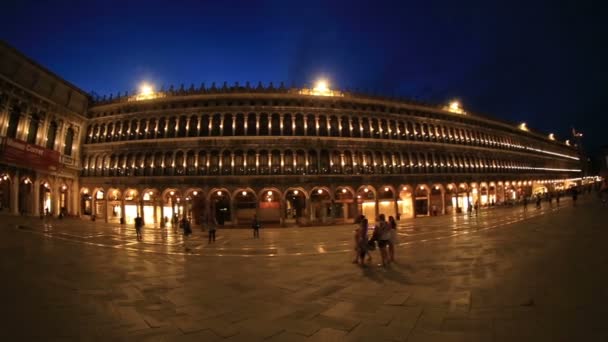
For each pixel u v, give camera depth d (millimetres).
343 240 25391
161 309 8422
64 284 10930
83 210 50156
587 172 120562
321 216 46688
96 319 7656
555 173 93688
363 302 8664
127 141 48594
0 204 37812
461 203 58156
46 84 44688
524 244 16625
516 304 7738
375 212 49094
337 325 7113
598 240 15586
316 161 47562
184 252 19531
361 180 48469
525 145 82188
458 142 61594
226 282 11422
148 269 13883
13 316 7809
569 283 9039
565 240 16547
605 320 6496
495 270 11375
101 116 51750
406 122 55188
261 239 27703
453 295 8805
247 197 45656
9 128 39938
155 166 47406
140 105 50188
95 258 16609
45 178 44000
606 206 34906
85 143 51750
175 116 48500
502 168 69688
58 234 26750
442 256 15031
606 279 9156
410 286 10016
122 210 47312
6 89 38969
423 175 52969
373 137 52000
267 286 10773
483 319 6996
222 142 46281
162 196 46000
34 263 14445
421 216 52094
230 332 6863
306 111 48781
